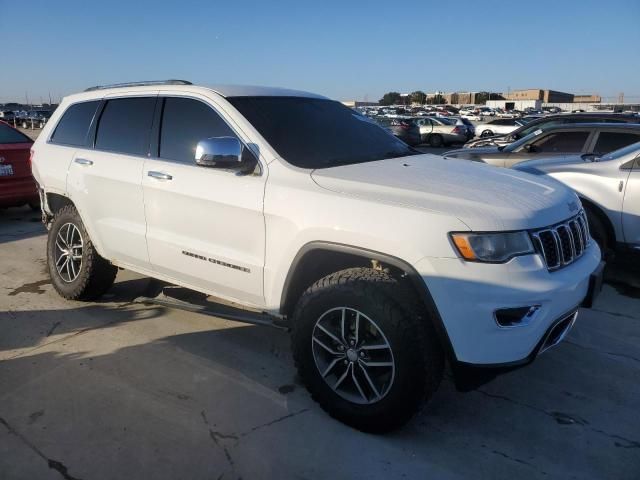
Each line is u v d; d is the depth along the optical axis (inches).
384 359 116.7
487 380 112.3
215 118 147.3
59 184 185.6
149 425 122.5
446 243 106.8
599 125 289.1
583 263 124.3
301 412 128.3
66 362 150.0
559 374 145.9
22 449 114.2
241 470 108.7
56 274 194.4
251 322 146.0
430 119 1143.6
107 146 174.1
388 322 110.8
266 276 132.5
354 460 112.0
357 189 120.8
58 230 192.2
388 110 2033.7
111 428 121.2
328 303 119.3
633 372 147.0
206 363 150.3
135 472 107.8
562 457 113.6
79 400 131.7
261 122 142.5
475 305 105.7
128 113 169.6
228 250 139.9
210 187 140.2
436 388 114.7
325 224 118.3
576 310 121.2
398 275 115.5
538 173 240.1
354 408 120.0
